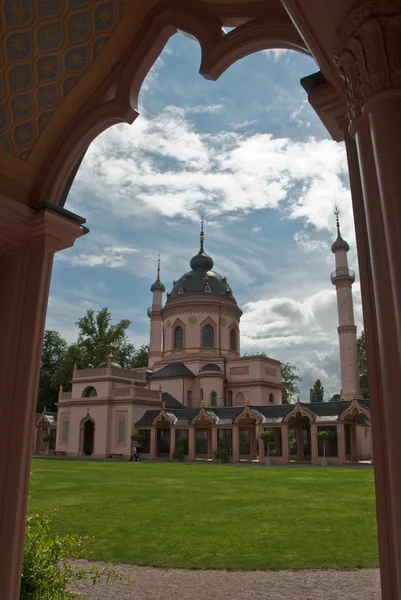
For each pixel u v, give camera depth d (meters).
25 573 5.07
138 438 48.31
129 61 4.63
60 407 55.50
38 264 4.91
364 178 2.57
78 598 5.83
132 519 12.53
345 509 14.14
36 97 4.70
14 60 4.43
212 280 65.75
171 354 62.34
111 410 51.50
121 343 71.25
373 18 2.47
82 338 69.31
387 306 2.35
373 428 2.79
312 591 7.03
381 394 2.82
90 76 4.76
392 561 2.60
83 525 11.71
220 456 43.53
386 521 2.66
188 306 62.41
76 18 4.35
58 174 5.06
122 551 9.23
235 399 58.00
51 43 4.44
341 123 3.50
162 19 4.41
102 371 52.59
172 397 57.19
